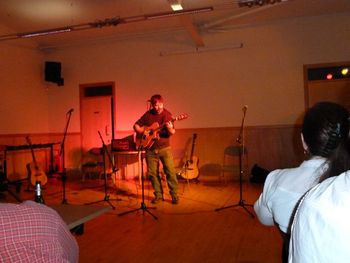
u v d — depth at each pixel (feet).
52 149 24.35
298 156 20.40
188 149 22.34
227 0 17.28
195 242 10.54
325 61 19.93
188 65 22.44
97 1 17.61
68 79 25.34
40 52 25.43
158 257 9.45
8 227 2.87
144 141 15.19
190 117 22.40
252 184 20.22
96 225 12.51
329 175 2.68
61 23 20.89
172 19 20.59
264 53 20.95
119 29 22.27
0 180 18.31
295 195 3.30
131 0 17.48
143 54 23.40
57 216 3.20
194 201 16.02
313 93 20.29
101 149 22.76
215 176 21.81
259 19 20.43
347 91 19.72
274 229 11.50
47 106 25.85
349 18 19.47
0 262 2.86
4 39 19.86
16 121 23.12
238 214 13.50
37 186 5.50
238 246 10.11
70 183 22.57
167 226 12.23
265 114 21.02
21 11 18.98
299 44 20.34
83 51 24.84
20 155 23.18
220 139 21.81
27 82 24.13
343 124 2.80
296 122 20.48
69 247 3.26
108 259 9.39
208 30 21.85
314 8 18.85
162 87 23.02
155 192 15.92
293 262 2.31
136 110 23.66
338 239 1.97
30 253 2.90
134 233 11.55
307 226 2.13
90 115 24.85
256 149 21.16
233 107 21.61
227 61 21.66
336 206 2.03
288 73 20.57
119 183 21.89
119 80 24.00
